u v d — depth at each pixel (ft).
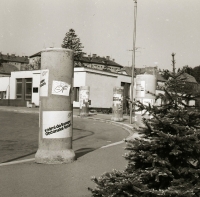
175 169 12.59
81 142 43.37
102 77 136.36
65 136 26.23
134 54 77.05
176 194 11.80
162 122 12.76
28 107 139.33
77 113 105.91
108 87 140.05
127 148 13.61
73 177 21.31
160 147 12.84
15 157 30.91
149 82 44.37
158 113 13.74
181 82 13.48
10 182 20.01
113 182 13.32
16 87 153.48
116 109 78.02
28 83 148.77
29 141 43.06
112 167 24.67
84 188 18.71
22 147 37.73
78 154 31.01
